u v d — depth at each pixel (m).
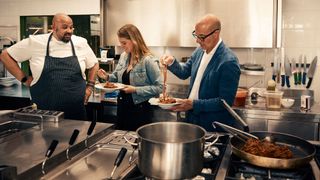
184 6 3.01
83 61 2.52
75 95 2.41
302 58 3.00
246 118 2.67
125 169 1.17
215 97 1.98
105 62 3.29
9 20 4.08
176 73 2.29
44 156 1.20
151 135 1.12
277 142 1.40
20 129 1.75
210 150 1.30
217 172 1.11
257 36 2.84
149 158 0.95
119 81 2.73
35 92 2.40
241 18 2.85
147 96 2.49
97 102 3.01
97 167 1.21
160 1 3.08
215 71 1.94
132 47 2.53
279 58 3.04
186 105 1.92
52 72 2.33
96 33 3.71
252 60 3.15
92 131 1.44
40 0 3.91
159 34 3.14
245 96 2.77
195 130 1.11
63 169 1.19
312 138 2.54
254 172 1.15
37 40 2.36
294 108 2.71
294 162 1.10
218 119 1.95
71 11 3.79
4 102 3.50
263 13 2.79
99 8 3.49
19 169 1.07
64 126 1.65
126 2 3.19
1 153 1.24
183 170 0.94
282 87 3.05
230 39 2.91
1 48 4.05
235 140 1.37
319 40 2.94
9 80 4.00
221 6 2.89
